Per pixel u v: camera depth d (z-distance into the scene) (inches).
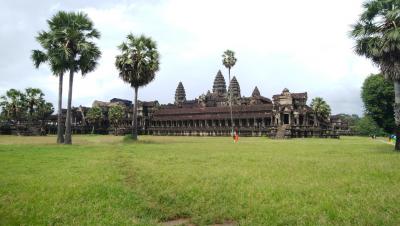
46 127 4640.8
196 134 5036.9
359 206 403.2
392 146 1630.2
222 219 383.9
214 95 7332.7
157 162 863.7
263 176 617.6
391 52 1221.7
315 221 353.1
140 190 520.7
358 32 1296.8
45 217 368.5
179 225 368.2
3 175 627.5
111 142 2020.2
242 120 4990.2
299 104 4392.2
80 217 372.5
